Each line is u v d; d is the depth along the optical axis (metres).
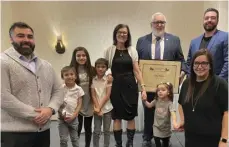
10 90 1.69
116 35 2.95
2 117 1.73
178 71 3.06
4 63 1.67
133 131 3.15
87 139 3.08
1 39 4.20
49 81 1.91
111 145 3.52
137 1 5.03
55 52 5.19
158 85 2.99
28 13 5.15
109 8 5.08
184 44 5.05
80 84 2.93
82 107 2.96
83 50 2.94
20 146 1.75
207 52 1.96
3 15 4.34
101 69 2.94
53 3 5.12
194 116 1.95
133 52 3.00
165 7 5.02
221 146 1.89
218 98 1.87
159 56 3.15
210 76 1.94
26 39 1.76
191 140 1.99
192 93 1.98
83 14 5.12
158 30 3.11
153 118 3.31
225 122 1.89
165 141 3.08
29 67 1.77
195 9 4.99
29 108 1.71
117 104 2.99
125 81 2.96
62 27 5.15
